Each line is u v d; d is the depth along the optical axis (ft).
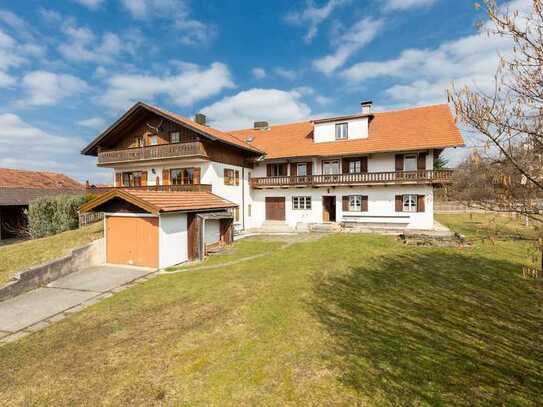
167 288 31.91
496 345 17.76
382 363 16.15
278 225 83.15
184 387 15.20
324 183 76.54
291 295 27.40
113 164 76.38
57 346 20.42
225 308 25.23
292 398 13.91
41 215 67.51
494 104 11.00
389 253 43.06
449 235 51.57
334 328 20.48
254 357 17.48
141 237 42.45
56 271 36.55
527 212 10.82
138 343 20.12
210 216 48.49
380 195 73.51
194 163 71.26
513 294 25.81
